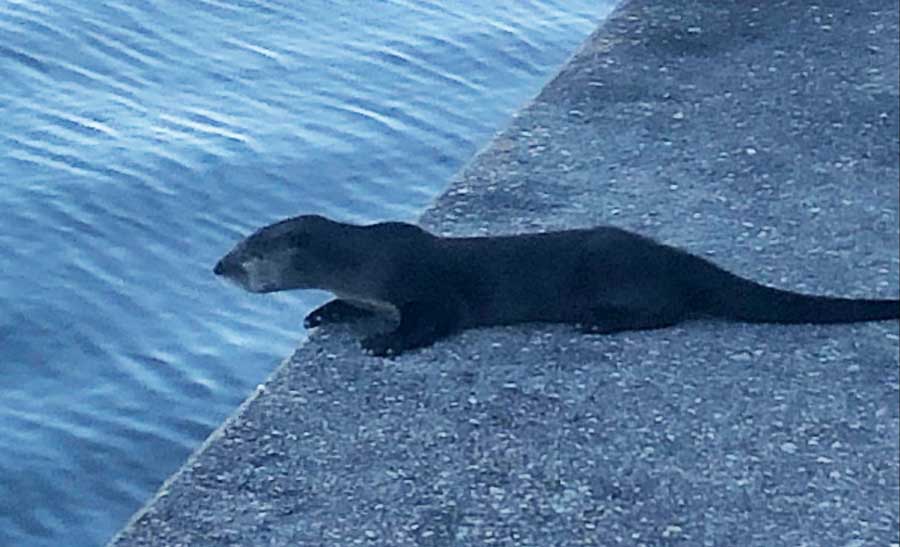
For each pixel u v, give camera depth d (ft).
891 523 12.80
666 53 20.16
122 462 27.84
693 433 13.79
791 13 21.08
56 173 35.99
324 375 14.65
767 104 19.03
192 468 13.53
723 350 14.85
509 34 42.04
